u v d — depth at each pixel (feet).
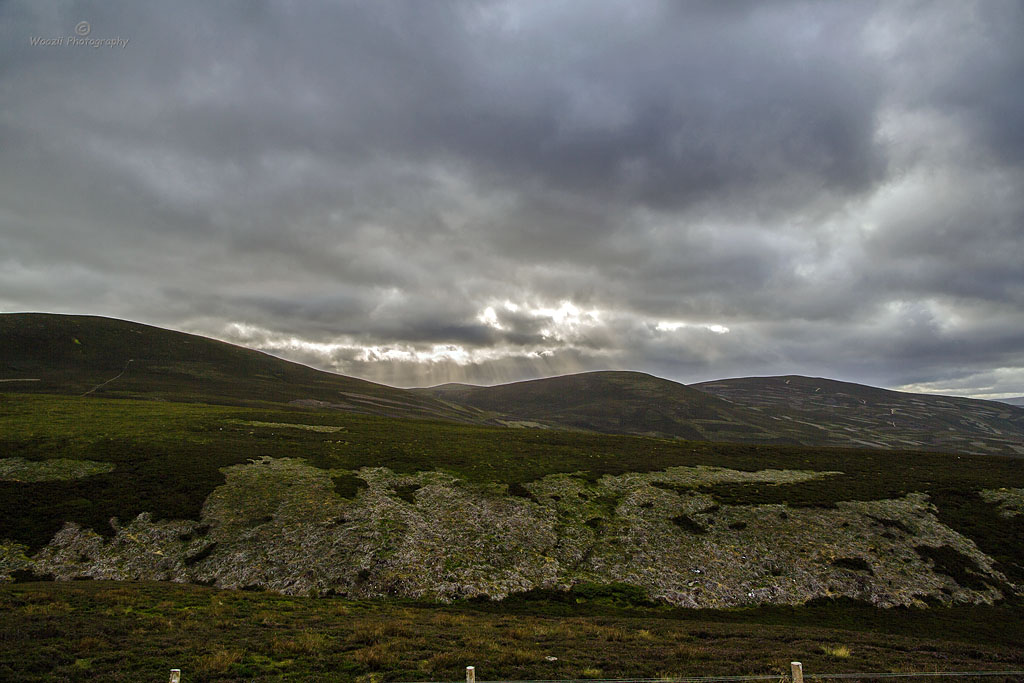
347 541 149.69
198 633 86.48
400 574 137.69
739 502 191.93
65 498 161.68
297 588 128.88
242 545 145.07
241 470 199.62
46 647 72.84
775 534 166.61
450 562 145.69
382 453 247.09
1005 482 217.56
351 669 72.02
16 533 141.18
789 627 113.91
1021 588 141.18
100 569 131.64
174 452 215.72
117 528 148.66
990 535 167.12
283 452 236.43
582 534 168.25
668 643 93.56
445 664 74.08
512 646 85.71
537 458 255.70
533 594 135.54
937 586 140.87
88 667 67.97
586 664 76.54
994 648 101.45
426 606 125.90
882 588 139.54
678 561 152.56
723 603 133.80
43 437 224.74
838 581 142.41
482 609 126.82
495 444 293.23
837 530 169.07
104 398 414.00
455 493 192.65
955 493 203.31
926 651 92.94
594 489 208.03
